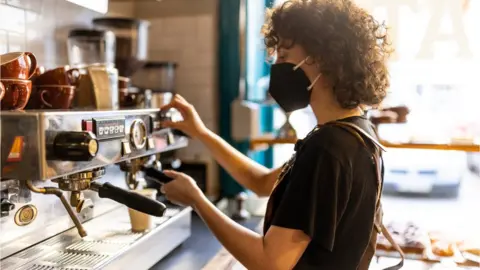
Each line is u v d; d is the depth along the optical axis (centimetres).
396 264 123
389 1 199
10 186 99
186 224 140
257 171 128
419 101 202
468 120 199
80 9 150
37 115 79
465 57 195
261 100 200
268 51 98
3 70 90
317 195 80
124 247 109
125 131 103
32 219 108
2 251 100
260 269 83
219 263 121
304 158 82
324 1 87
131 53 167
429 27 197
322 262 84
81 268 96
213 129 214
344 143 82
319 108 91
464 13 193
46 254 104
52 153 82
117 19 162
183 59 215
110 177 132
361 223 85
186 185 99
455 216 173
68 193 117
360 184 83
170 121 127
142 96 138
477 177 230
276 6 97
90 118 92
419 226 150
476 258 123
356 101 86
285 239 80
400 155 223
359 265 96
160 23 217
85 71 123
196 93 214
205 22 211
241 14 209
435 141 151
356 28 86
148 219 120
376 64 90
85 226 124
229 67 211
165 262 125
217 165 214
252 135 187
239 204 173
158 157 136
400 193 222
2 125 81
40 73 111
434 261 124
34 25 131
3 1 118
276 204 91
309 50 86
